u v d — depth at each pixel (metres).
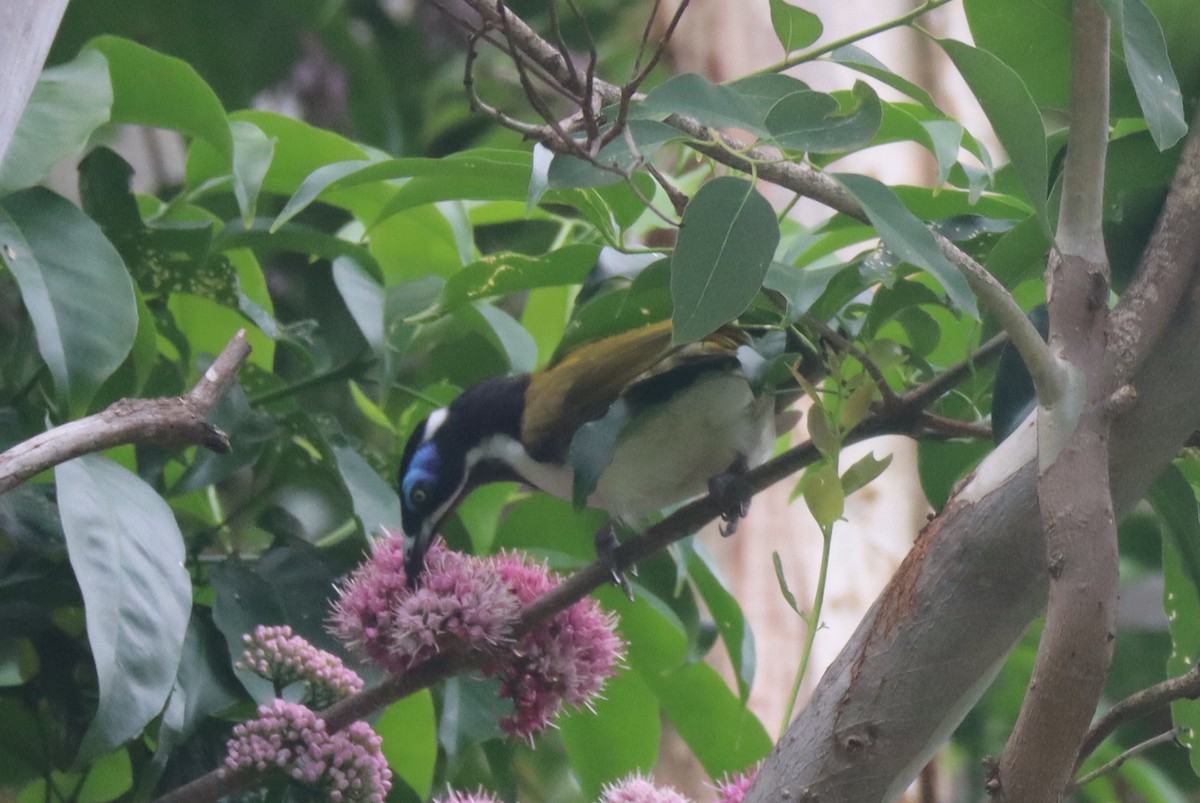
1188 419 4.20
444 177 6.22
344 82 12.62
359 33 13.56
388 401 8.08
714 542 10.12
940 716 4.15
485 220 8.20
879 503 10.20
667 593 6.97
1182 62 5.15
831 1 10.86
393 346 7.20
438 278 7.30
